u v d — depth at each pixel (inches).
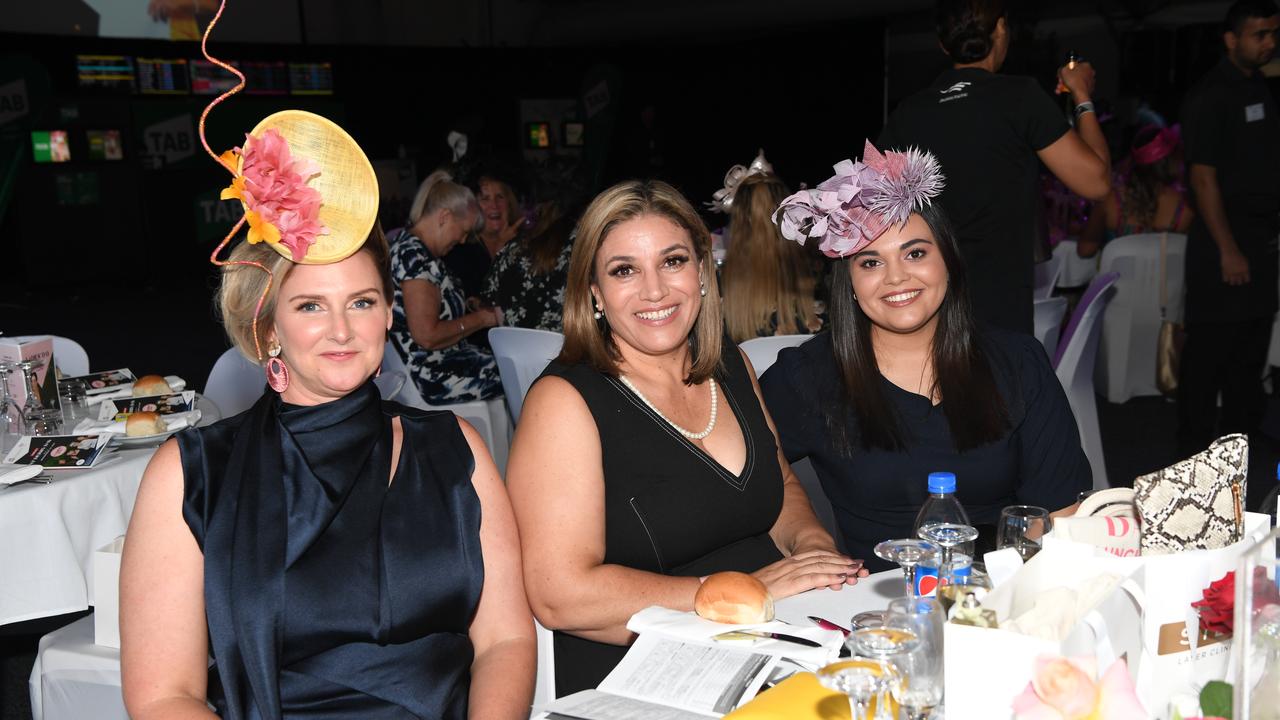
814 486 114.3
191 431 57.9
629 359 73.8
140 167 488.4
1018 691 40.6
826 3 445.4
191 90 492.4
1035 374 81.1
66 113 465.4
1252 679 41.3
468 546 60.7
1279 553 42.3
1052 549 48.6
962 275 78.2
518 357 148.7
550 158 550.0
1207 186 172.9
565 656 69.9
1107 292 142.9
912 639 41.7
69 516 100.9
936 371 79.1
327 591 56.6
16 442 111.7
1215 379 180.9
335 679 56.9
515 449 70.6
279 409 59.6
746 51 567.5
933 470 79.3
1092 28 358.3
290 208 55.1
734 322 131.1
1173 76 345.4
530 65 569.9
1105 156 122.9
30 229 464.4
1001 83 111.8
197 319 391.2
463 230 169.0
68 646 81.6
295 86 514.0
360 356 58.6
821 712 45.8
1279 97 266.1
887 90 463.5
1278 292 178.2
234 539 55.6
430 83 550.9
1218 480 53.1
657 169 561.9
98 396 131.6
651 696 51.6
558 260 159.5
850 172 76.9
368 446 59.7
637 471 70.8
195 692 55.4
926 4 421.4
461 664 60.6
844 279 79.9
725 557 73.8
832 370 81.9
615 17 523.5
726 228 182.1
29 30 447.5
